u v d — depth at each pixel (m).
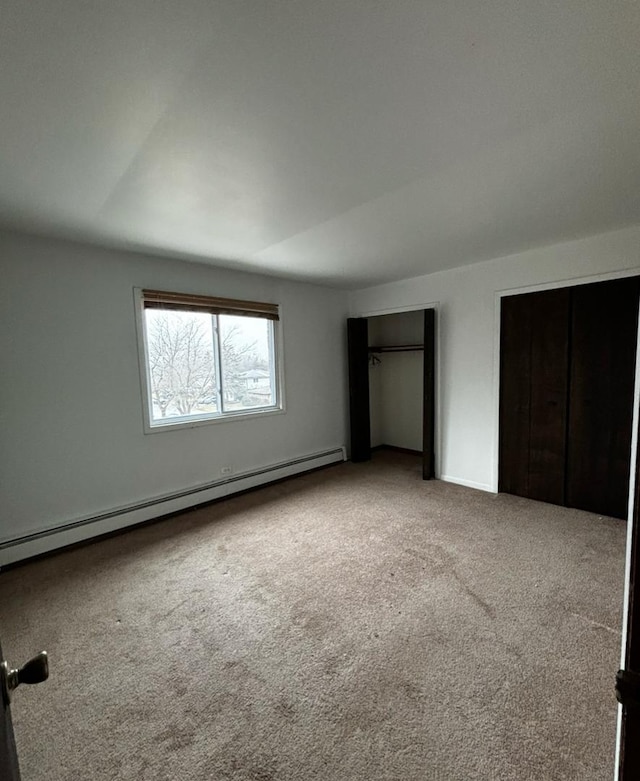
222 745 1.33
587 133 1.60
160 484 3.37
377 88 1.30
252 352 4.11
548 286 3.27
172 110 1.39
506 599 2.09
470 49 1.14
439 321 4.08
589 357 3.13
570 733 1.34
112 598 2.20
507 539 2.79
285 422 4.40
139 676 1.64
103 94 1.29
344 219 2.49
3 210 2.23
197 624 1.96
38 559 2.67
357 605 2.08
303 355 4.57
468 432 3.96
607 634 1.81
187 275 3.48
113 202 2.15
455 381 4.01
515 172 1.93
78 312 2.86
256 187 2.02
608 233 2.92
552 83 1.30
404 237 2.89
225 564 2.55
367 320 5.15
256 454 4.12
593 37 1.10
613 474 3.09
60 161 1.71
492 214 2.47
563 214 2.50
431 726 1.38
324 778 1.22
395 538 2.86
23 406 2.65
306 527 3.10
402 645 1.78
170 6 0.97
